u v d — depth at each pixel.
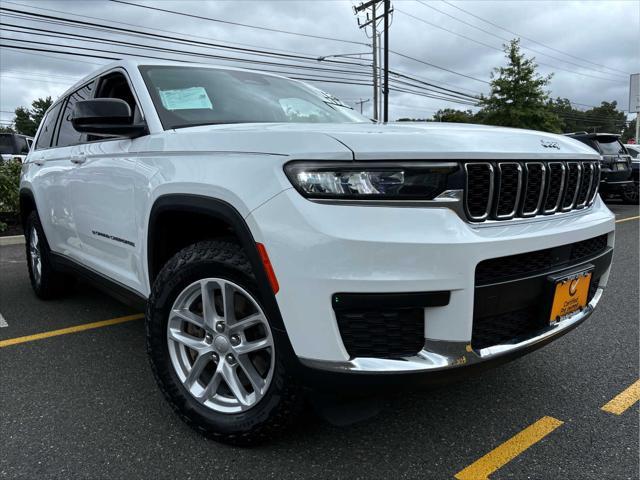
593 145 12.20
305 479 2.05
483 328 2.00
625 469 2.10
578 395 2.75
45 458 2.20
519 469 2.11
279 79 3.53
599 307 4.37
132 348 3.46
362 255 1.74
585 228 2.31
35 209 4.45
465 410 2.59
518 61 24.33
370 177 1.79
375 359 1.84
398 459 2.18
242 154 2.04
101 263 3.25
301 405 2.07
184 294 2.32
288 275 1.84
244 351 2.14
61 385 2.89
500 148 1.99
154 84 2.87
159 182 2.40
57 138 4.11
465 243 1.80
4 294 4.88
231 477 2.06
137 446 2.28
